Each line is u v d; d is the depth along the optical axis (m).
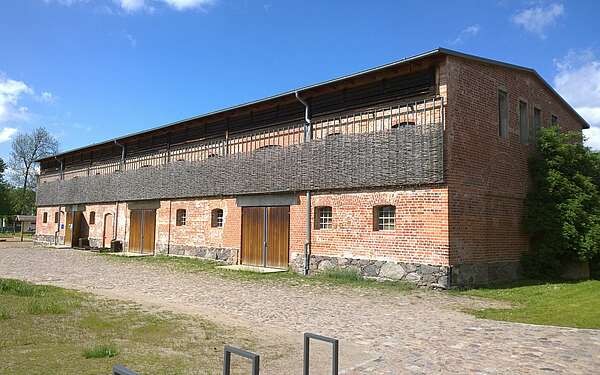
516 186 16.42
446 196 13.44
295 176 17.58
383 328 8.59
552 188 16.56
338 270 15.81
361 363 6.31
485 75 15.51
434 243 13.55
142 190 26.23
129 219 27.33
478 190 14.62
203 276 16.25
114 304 10.23
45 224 37.16
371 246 15.02
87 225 31.56
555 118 20.02
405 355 6.75
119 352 6.45
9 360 5.91
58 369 5.60
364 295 12.42
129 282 14.58
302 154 17.42
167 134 25.67
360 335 8.02
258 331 8.12
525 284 14.84
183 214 24.06
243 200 19.97
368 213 15.20
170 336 7.50
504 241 15.60
